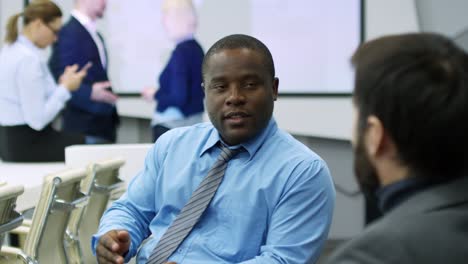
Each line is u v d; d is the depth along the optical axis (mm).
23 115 3301
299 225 1576
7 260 2049
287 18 4758
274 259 1541
